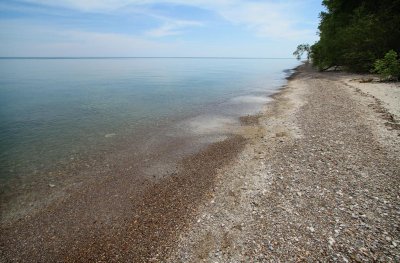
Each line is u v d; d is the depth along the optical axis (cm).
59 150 1406
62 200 938
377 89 2348
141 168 1179
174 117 2100
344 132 1369
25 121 2006
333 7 4619
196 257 644
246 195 888
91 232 771
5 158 1302
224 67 12194
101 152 1376
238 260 615
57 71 9256
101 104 2688
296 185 903
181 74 7300
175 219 804
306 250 614
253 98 2875
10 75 7150
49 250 709
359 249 595
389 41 3128
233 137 1555
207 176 1070
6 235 770
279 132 1521
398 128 1336
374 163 998
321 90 2781
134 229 772
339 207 757
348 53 3672
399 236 620
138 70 9869
